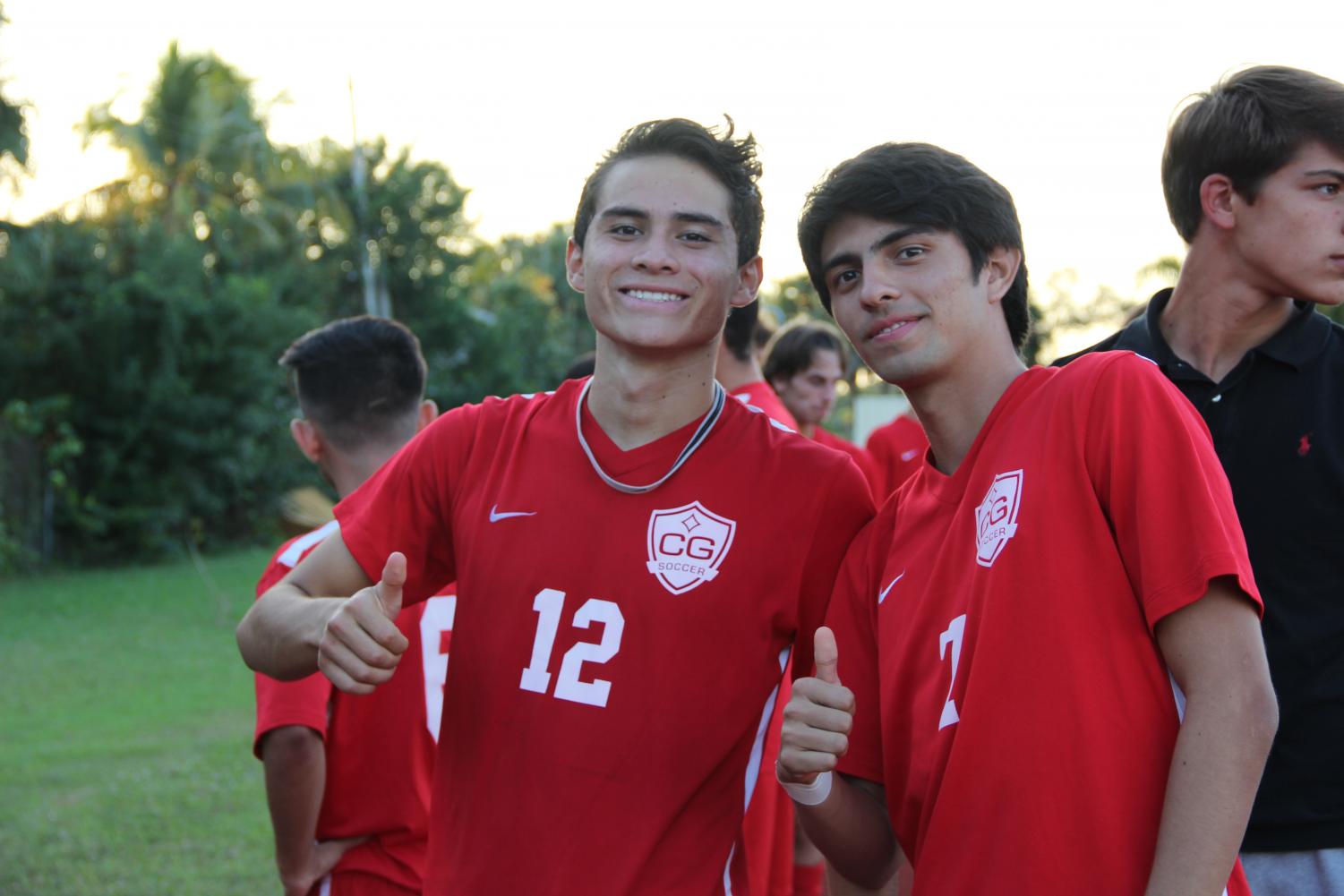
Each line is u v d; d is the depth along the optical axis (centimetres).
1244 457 217
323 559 203
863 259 175
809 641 194
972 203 174
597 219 194
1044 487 159
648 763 181
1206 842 142
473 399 2858
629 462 192
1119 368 160
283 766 237
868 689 186
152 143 2644
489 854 184
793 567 188
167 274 2142
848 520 192
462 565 197
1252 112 213
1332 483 212
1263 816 212
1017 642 155
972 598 162
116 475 2078
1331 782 210
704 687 183
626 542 188
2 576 1828
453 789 191
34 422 1933
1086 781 150
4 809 640
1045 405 165
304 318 2300
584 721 182
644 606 185
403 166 2953
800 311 2547
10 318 2006
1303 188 210
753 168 198
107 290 2059
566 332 3569
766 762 303
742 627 185
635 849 178
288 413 2327
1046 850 150
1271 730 145
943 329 173
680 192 190
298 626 187
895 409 2002
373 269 2939
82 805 649
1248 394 219
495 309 3375
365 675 168
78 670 1062
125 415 2062
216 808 641
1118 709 152
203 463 2145
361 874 247
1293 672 211
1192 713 147
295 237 2834
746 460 192
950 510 174
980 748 155
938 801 159
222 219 2594
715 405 198
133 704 920
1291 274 213
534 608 189
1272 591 213
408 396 278
